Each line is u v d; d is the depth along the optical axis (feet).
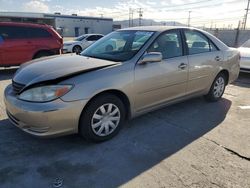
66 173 8.78
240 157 10.01
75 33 177.99
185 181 8.46
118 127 11.40
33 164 9.24
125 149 10.43
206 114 14.49
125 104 11.55
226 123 13.28
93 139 10.62
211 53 15.23
